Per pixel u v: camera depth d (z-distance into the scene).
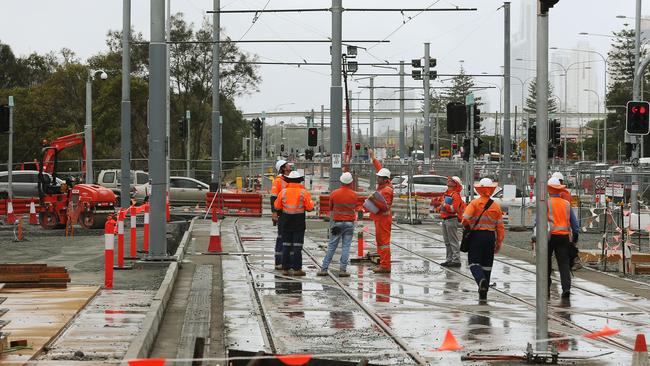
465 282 26.89
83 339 16.31
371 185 68.88
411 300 23.25
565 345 17.45
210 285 25.89
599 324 19.95
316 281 27.00
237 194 58.62
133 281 25.33
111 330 17.23
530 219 48.00
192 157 110.81
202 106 109.88
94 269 28.34
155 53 29.91
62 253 33.41
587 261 32.28
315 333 18.58
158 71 29.95
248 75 109.44
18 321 17.88
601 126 172.75
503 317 20.66
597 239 42.12
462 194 58.22
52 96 102.62
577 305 22.73
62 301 20.59
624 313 21.50
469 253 23.19
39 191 45.72
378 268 29.11
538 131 16.23
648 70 150.00
